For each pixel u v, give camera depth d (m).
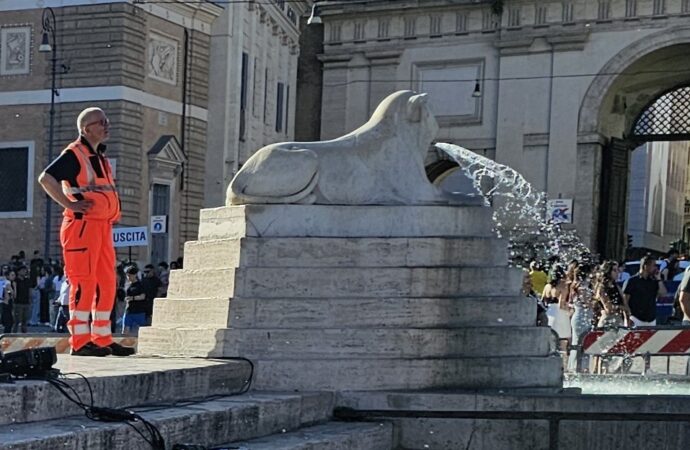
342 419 7.49
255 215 8.09
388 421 7.49
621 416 7.31
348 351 7.63
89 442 5.04
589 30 37.53
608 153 39.09
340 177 8.20
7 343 10.72
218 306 7.93
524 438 7.39
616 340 12.66
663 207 67.00
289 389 7.55
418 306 7.75
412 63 40.62
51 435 4.83
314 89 45.66
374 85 41.28
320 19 40.75
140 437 5.39
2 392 5.13
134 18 37.06
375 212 8.08
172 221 38.91
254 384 7.54
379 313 7.72
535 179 38.38
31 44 37.97
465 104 39.72
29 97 37.84
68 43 37.28
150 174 37.88
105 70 36.75
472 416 7.43
